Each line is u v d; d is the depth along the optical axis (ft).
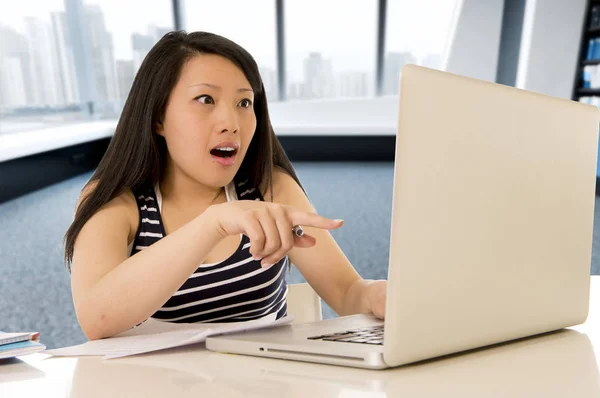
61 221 13.67
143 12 23.39
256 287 3.21
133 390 1.76
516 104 1.86
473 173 1.77
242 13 24.32
